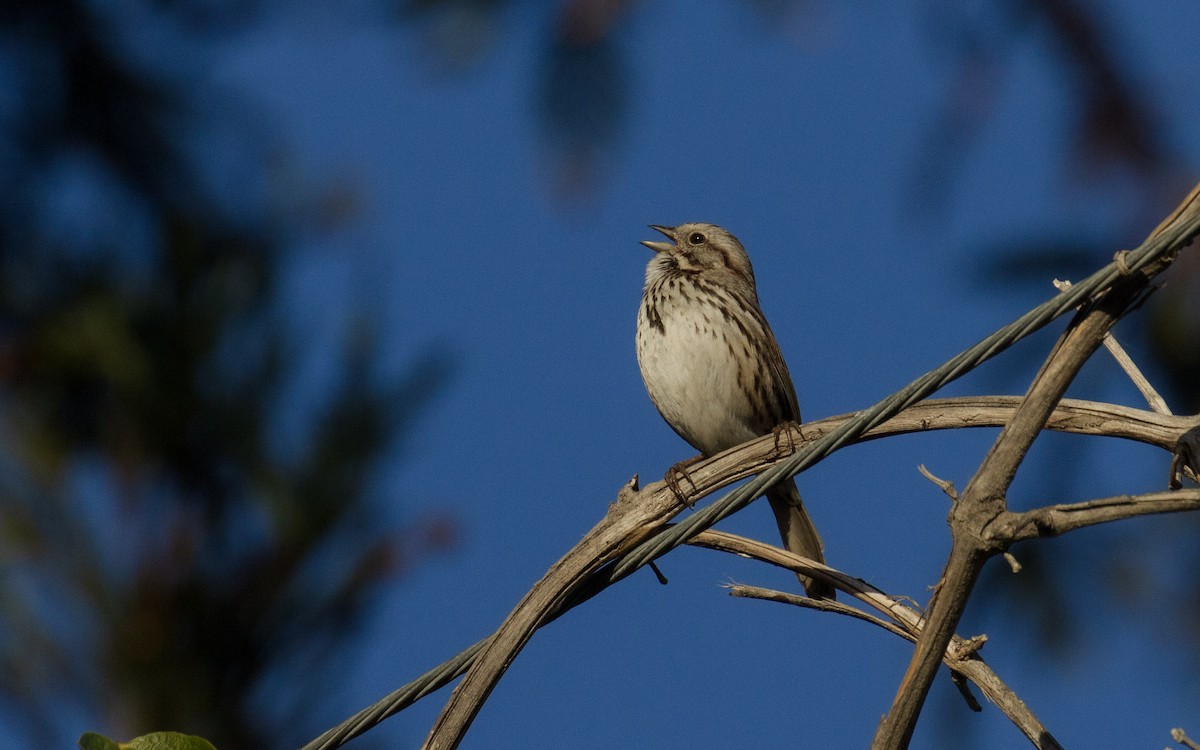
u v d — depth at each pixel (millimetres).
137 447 10312
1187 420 8781
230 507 10469
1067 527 7988
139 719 9922
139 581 10109
